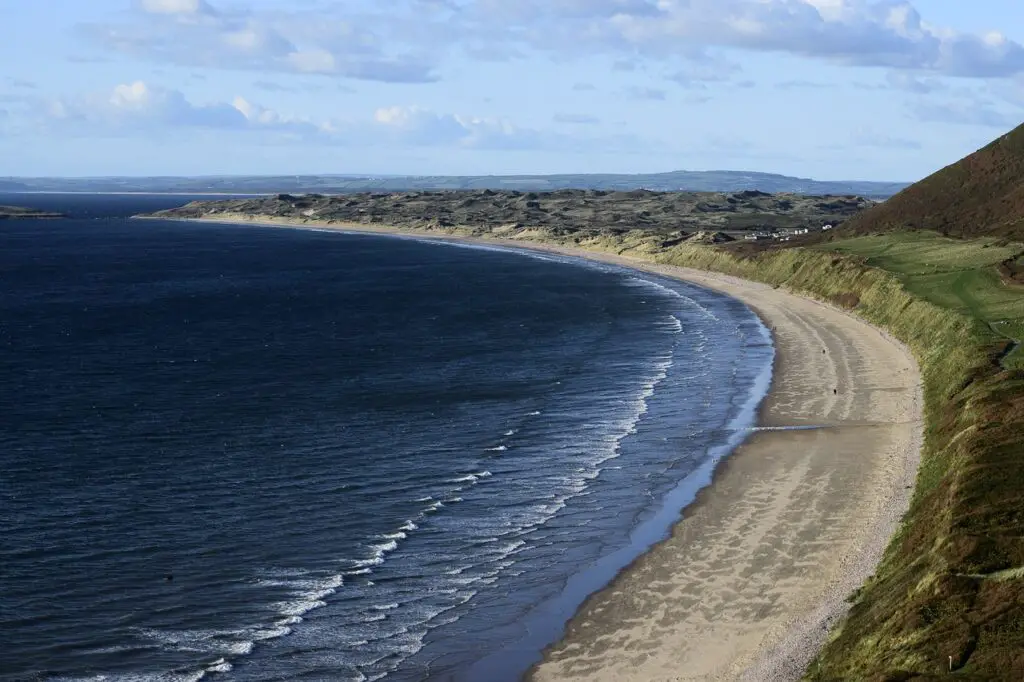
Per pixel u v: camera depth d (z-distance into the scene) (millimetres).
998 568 35406
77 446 66312
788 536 48375
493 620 40750
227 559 46844
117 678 35906
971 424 53656
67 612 41125
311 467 61469
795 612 39812
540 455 63844
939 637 31859
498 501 55125
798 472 58625
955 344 80688
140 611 41344
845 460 60406
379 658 37625
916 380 80688
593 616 40906
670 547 48031
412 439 67875
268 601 42438
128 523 51469
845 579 42312
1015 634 30953
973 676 29000
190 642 38750
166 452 64875
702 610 40906
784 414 73000
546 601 42469
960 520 39688
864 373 85375
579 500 55188
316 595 43031
